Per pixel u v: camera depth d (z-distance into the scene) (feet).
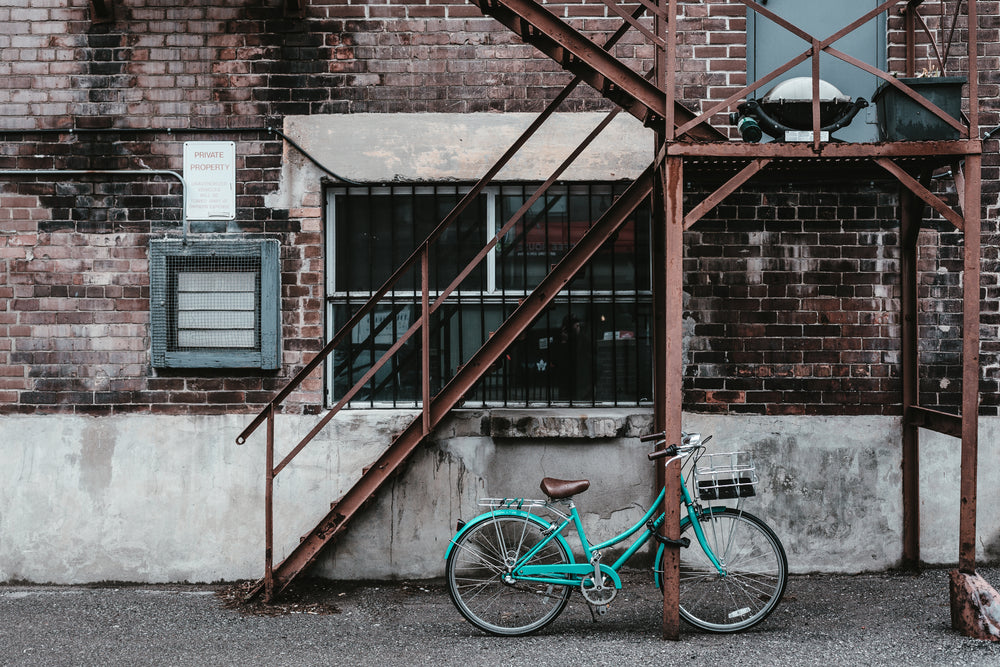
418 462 18.40
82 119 18.48
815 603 16.40
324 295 18.86
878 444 18.33
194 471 18.38
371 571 18.40
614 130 18.45
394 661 13.76
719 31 18.53
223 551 18.35
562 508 18.40
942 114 14.55
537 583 15.21
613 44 17.16
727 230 18.38
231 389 18.47
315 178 18.53
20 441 18.31
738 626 14.92
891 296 18.37
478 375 16.93
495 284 19.17
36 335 18.39
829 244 18.38
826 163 16.69
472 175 18.47
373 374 17.95
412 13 18.53
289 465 18.38
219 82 18.51
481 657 13.85
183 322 18.44
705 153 14.35
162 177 18.49
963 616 14.56
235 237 18.51
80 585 18.30
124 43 18.52
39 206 18.43
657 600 16.84
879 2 18.79
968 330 14.39
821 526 18.31
